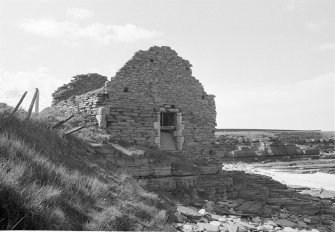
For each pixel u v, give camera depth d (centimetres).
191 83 1833
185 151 1747
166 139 1736
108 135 1435
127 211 881
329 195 1895
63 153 1102
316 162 3853
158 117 1658
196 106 1834
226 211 1321
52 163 903
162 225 921
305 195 1811
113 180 1105
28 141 966
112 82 1544
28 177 724
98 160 1216
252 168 3212
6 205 593
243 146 3909
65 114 1627
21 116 1123
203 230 1037
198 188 1508
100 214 768
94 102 1525
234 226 1114
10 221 578
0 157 742
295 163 3681
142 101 1625
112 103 1531
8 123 999
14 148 812
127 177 1189
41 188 692
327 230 1302
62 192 766
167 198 1305
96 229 702
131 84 1600
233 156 3728
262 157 3909
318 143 4931
